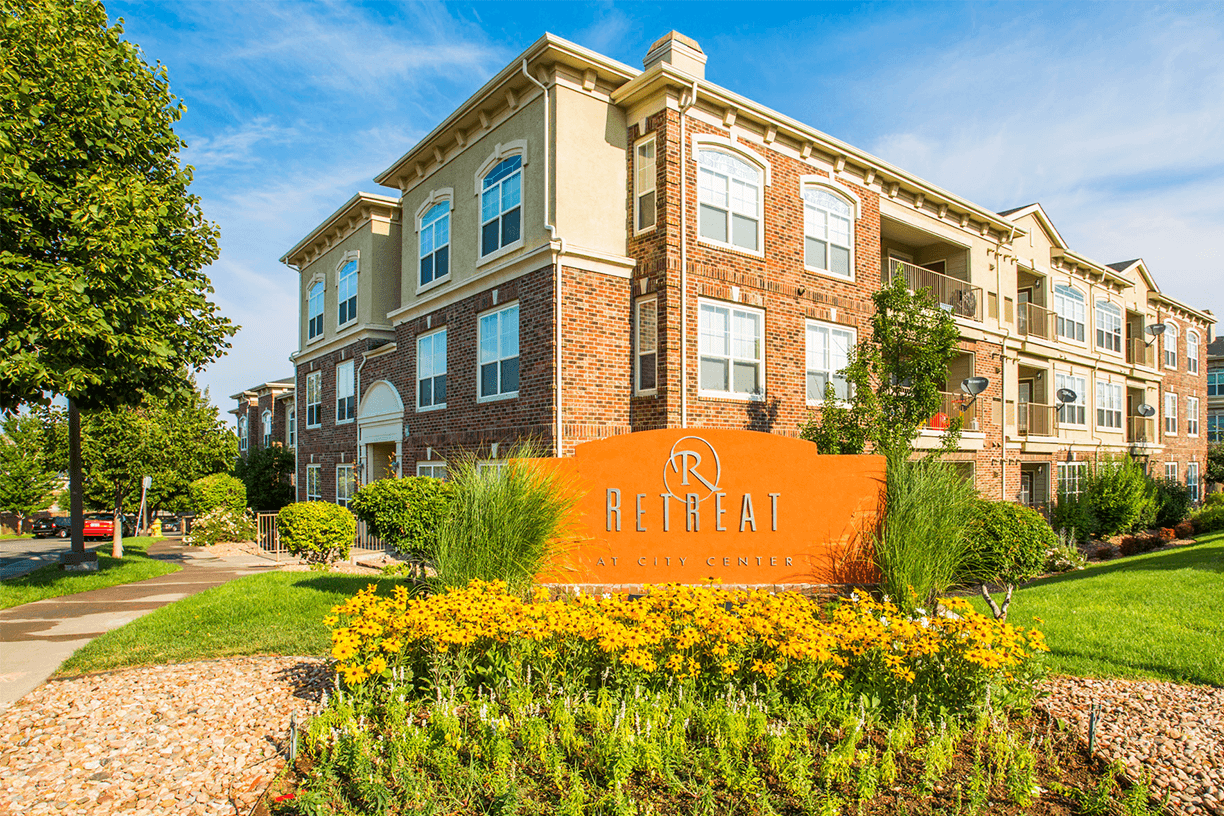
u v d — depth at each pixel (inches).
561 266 540.4
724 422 565.9
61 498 1836.9
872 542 318.3
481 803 157.2
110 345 436.1
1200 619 353.7
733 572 323.3
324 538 577.6
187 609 413.4
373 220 855.7
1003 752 183.8
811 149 647.1
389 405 791.1
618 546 322.7
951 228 830.5
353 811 157.9
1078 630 336.5
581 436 543.2
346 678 200.2
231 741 207.8
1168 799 171.6
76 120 452.4
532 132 572.7
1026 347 943.0
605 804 154.9
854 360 581.6
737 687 210.2
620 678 207.0
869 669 210.4
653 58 630.5
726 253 579.2
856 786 165.3
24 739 214.4
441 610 222.5
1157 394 1332.4
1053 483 1000.2
